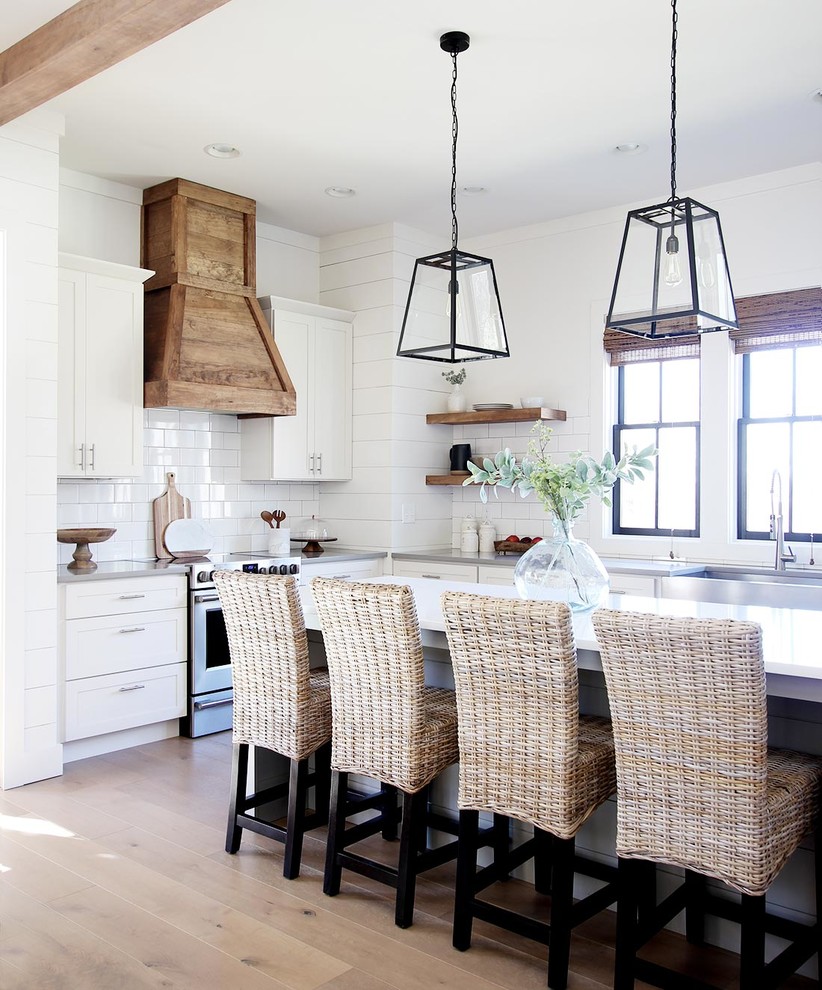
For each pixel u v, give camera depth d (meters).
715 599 4.46
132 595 4.35
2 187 3.79
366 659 2.70
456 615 2.45
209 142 4.32
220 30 3.25
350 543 5.87
